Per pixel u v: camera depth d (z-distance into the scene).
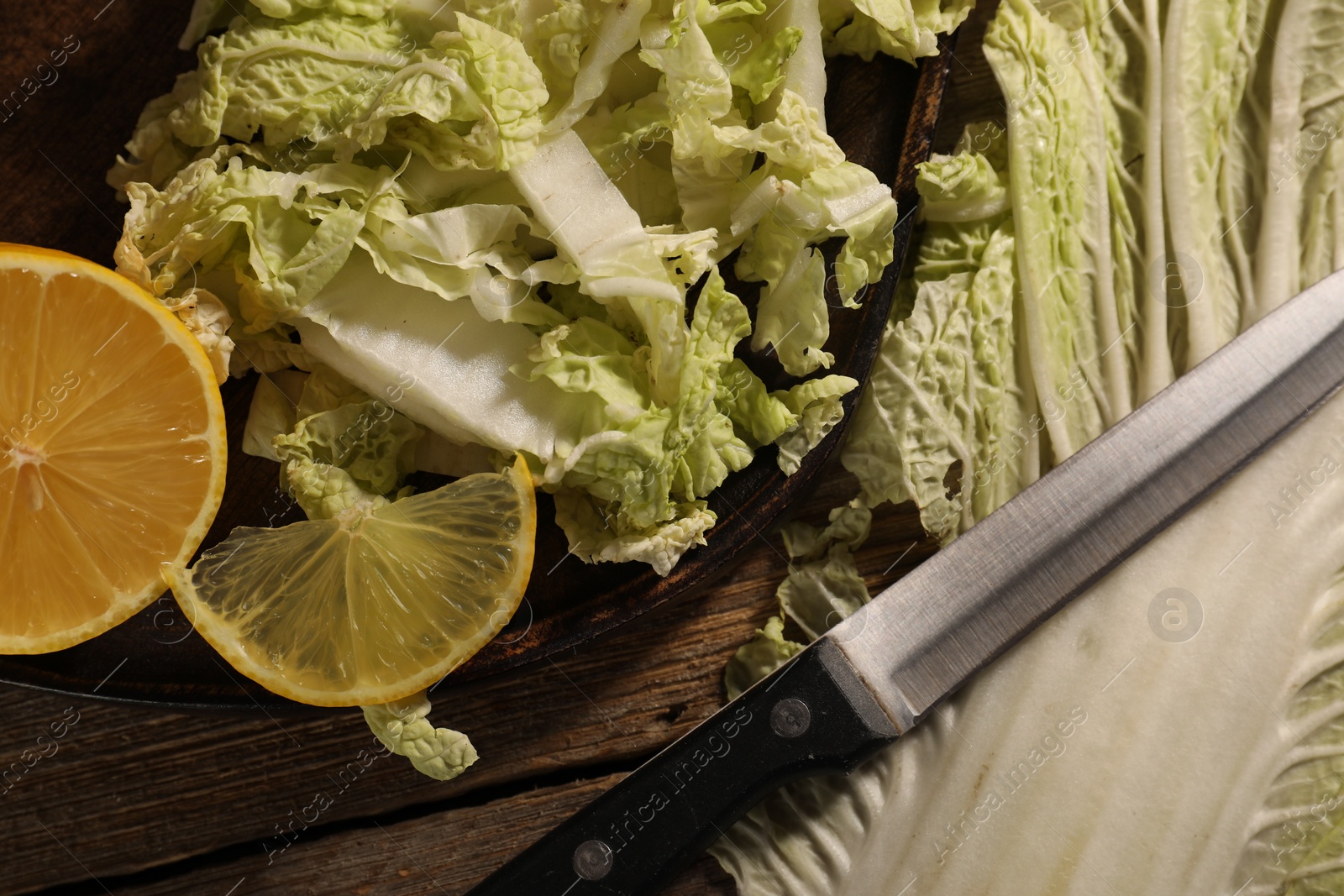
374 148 0.30
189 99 0.30
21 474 0.30
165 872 0.33
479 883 0.31
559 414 0.31
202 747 0.33
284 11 0.30
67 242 0.31
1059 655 0.31
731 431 0.31
